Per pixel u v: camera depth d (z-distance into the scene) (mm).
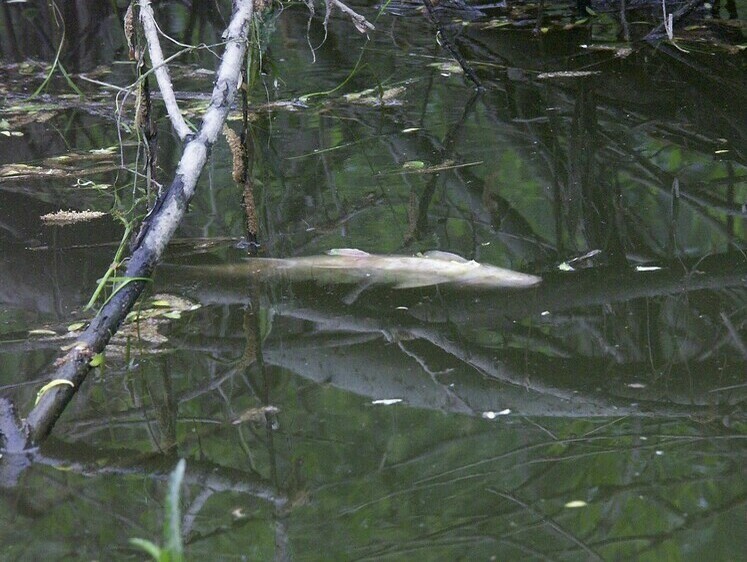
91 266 7180
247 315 6504
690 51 12812
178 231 7871
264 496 4648
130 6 7168
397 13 15594
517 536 4348
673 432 5160
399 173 9133
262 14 7480
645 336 6258
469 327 6391
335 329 6309
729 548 4195
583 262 7324
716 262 7289
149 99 7203
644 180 8914
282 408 5395
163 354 5945
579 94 11344
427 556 4199
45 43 14508
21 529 4316
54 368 5633
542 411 5410
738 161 9289
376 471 4871
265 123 10641
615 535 4320
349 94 11570
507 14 15195
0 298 6719
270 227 7949
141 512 4477
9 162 9531
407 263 7203
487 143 9883
